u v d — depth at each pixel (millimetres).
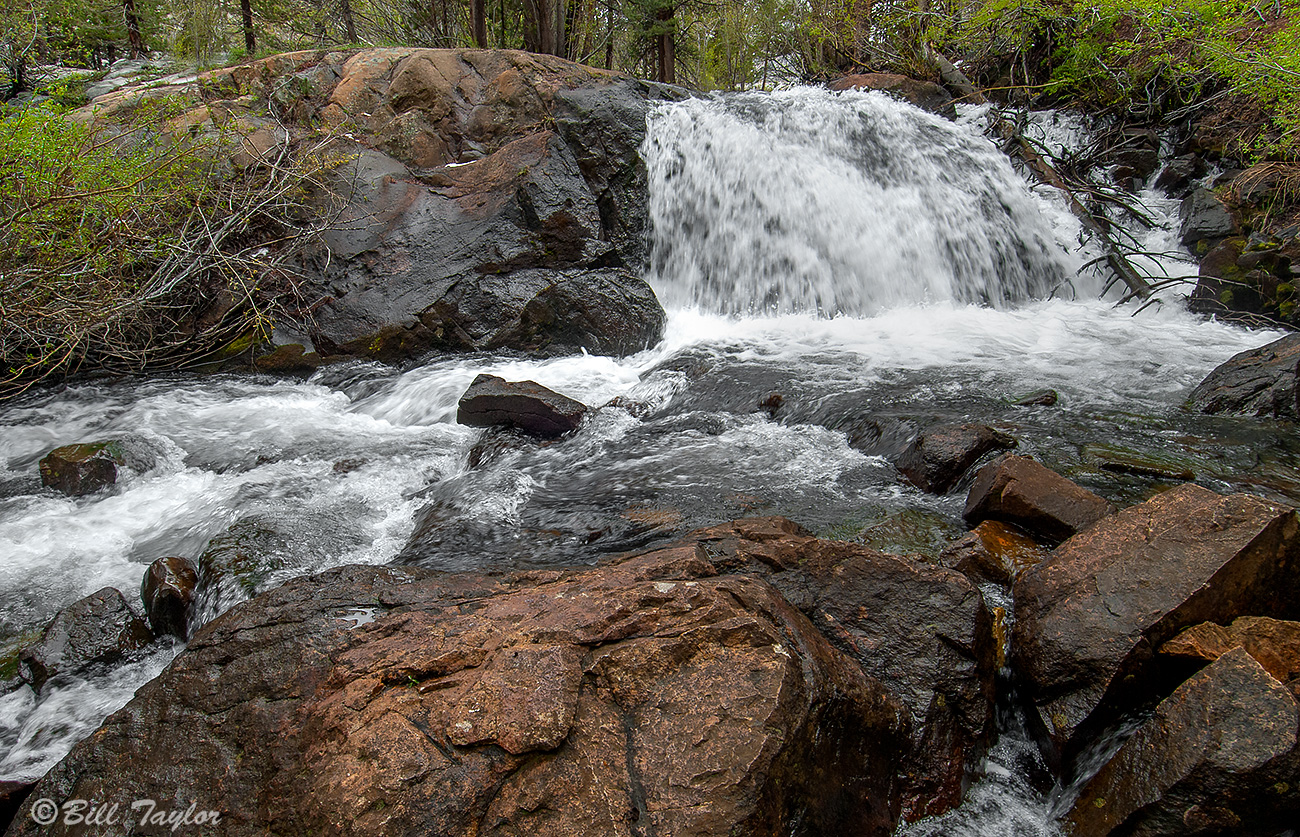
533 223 8336
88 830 2350
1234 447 4672
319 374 7625
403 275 7973
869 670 2824
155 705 2697
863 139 9859
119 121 7141
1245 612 2883
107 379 7453
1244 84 8812
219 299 7734
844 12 13648
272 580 3898
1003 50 12219
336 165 8109
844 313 8828
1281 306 7633
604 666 2412
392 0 15062
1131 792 2379
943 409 5539
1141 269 9000
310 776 2258
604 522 4293
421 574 3377
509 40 14133
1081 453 4633
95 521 4953
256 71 9031
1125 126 10711
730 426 5750
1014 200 9867
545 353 7953
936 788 2623
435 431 6285
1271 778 2182
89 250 6113
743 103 9828
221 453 5891
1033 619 3006
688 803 2062
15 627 3912
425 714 2314
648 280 9062
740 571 3197
